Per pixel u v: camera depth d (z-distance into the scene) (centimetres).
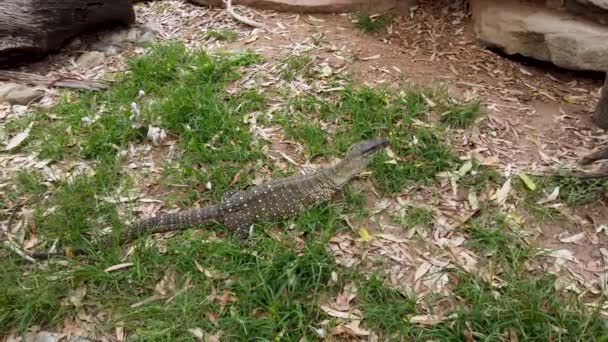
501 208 439
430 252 403
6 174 466
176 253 390
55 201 437
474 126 522
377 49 656
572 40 593
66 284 369
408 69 617
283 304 356
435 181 462
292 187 418
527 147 505
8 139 504
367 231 418
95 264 382
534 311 345
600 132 527
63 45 666
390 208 439
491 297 364
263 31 689
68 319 355
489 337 336
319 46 650
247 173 468
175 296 364
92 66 631
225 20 727
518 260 391
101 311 359
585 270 391
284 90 564
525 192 451
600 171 445
